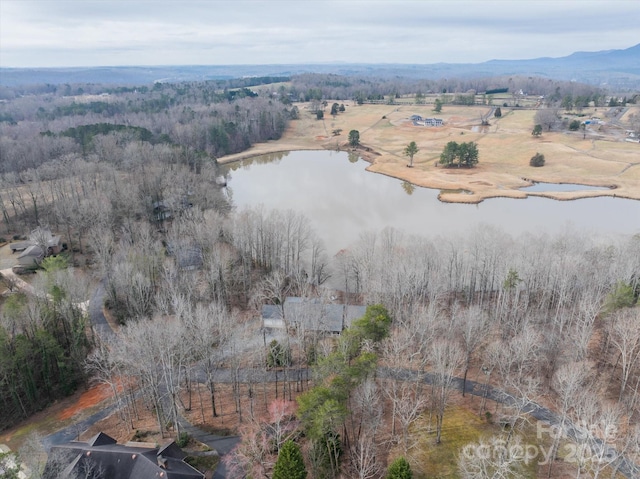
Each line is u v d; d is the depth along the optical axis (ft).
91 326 285.23
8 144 618.85
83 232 430.61
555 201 583.17
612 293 271.28
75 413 235.40
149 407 235.61
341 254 389.39
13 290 332.19
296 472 157.89
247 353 259.80
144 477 176.65
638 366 239.50
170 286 290.15
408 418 190.39
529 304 320.29
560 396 215.51
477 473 172.55
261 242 388.98
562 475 184.24
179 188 463.42
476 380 244.22
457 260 356.18
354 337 220.23
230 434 214.07
